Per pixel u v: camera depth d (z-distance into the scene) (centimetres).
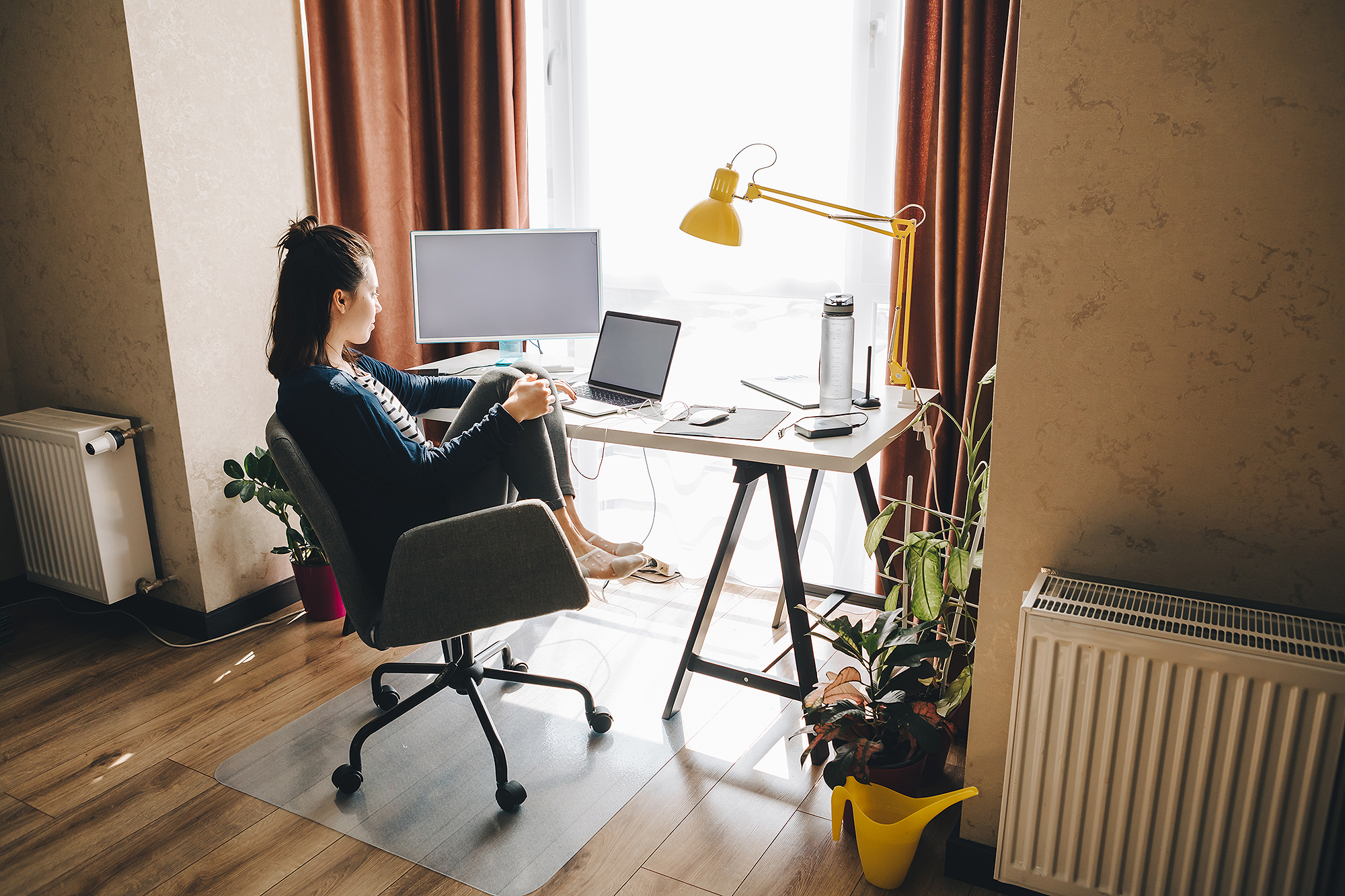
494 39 277
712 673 209
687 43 263
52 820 181
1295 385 130
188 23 234
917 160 228
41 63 237
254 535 268
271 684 233
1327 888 126
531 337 264
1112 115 133
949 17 211
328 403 171
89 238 244
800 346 268
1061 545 150
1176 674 127
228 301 253
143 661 245
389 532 181
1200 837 131
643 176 279
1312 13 119
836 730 167
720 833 176
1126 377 140
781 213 261
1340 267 124
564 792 189
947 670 186
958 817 181
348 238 183
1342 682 116
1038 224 141
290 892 162
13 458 256
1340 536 131
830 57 246
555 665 241
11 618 256
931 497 236
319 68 264
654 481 299
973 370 217
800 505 280
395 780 194
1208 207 130
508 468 197
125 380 250
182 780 194
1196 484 139
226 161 248
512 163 284
